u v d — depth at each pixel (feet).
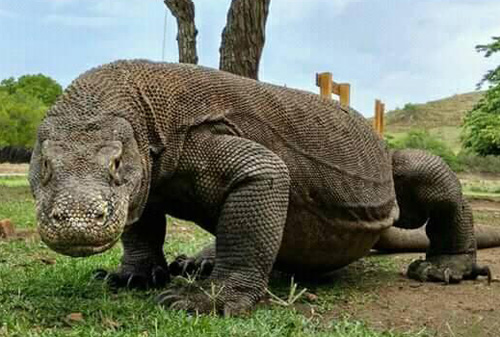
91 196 2.80
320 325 3.26
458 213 4.86
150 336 2.84
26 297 3.56
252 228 3.51
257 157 3.57
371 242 4.65
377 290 4.41
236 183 3.52
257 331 2.99
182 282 3.98
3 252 5.28
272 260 3.58
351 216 4.34
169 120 3.51
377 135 4.77
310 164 4.09
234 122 3.75
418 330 3.38
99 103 3.26
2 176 19.06
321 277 4.82
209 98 3.67
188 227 8.09
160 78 3.55
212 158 3.55
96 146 3.05
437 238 4.96
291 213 4.06
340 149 4.29
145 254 4.12
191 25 9.37
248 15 8.73
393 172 4.83
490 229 7.14
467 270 4.86
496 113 23.24
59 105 3.26
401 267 5.47
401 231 6.23
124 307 3.33
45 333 2.85
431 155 4.88
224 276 3.50
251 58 8.80
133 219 3.27
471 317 3.72
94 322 3.10
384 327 3.43
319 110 4.27
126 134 3.20
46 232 2.74
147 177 3.35
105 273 4.19
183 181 3.61
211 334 2.89
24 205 9.72
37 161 3.14
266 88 4.03
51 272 4.24
